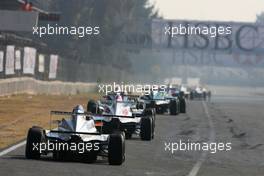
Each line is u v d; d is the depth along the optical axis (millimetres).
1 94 171000
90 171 59438
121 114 93062
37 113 133125
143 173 60906
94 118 90375
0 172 55875
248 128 130750
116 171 60750
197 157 77812
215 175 62500
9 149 74875
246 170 68000
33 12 168625
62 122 67875
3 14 168375
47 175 55656
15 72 183875
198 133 112562
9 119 115938
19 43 191375
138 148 83250
